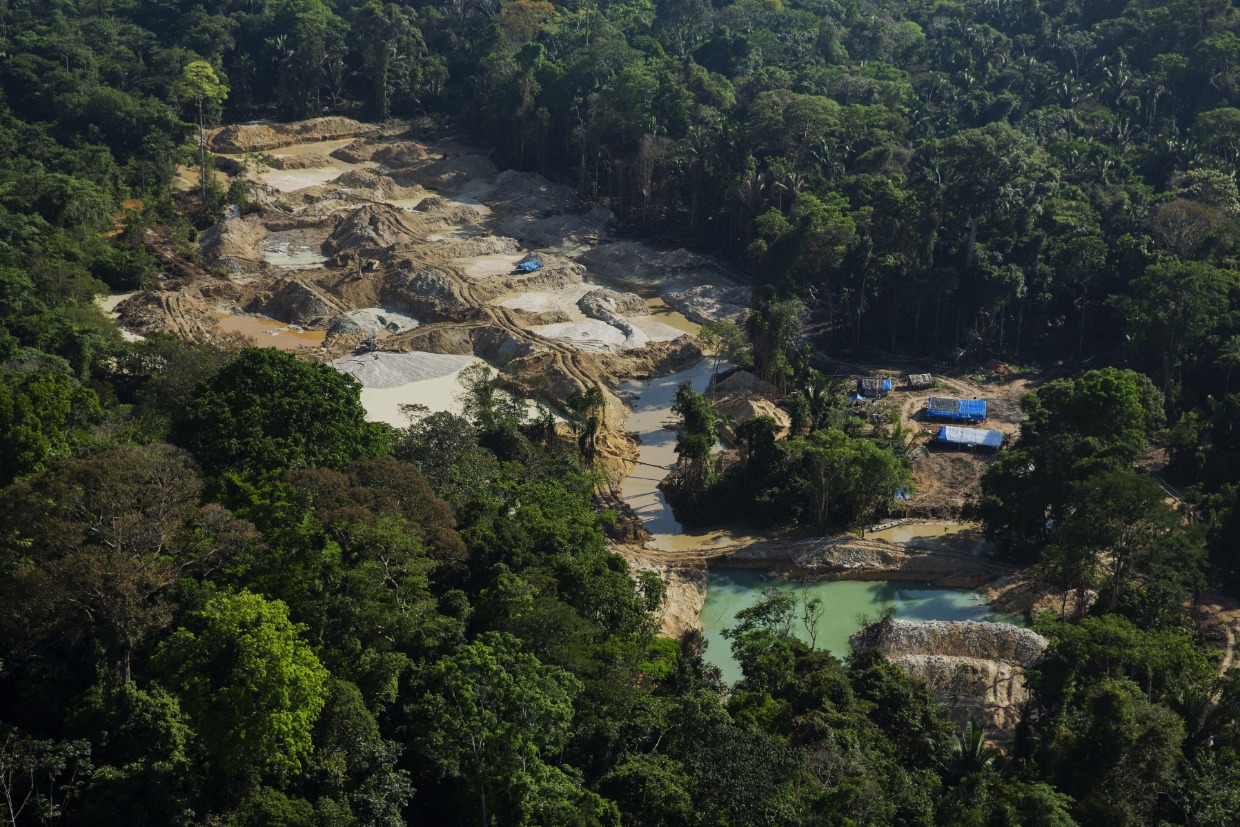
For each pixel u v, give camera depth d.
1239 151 194.75
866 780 68.06
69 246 170.62
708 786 65.38
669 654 86.62
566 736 67.69
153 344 132.50
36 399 97.06
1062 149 195.88
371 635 72.81
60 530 68.19
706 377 155.75
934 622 100.31
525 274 189.38
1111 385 119.44
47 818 58.47
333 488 81.50
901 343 165.88
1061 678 84.56
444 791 67.44
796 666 84.25
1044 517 113.94
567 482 114.06
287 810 58.84
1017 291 157.25
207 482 83.25
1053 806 68.00
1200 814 70.94
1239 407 128.75
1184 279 139.62
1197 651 89.06
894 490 121.00
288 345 163.38
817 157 197.88
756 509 121.38
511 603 77.38
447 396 143.12
